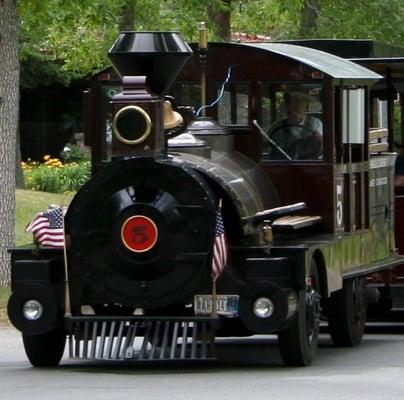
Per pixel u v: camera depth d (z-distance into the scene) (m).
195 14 52.06
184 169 24.55
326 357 28.23
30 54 74.00
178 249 24.62
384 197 32.75
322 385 23.50
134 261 24.70
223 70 28.50
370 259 31.16
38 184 63.88
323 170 27.80
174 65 26.03
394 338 33.00
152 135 24.78
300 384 23.59
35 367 26.50
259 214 25.70
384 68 35.06
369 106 31.38
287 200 27.94
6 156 37.25
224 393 22.41
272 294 24.62
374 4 60.00
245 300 24.75
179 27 51.94
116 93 28.34
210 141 27.16
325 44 36.28
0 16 36.75
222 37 54.62
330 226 27.84
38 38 61.69
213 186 25.16
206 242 24.56
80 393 22.52
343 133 28.50
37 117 86.56
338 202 28.17
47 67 80.12
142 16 51.28
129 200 24.67
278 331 25.23
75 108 86.75
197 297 24.80
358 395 22.30
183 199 24.59
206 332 24.88
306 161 27.88
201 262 24.61
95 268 24.98
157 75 26.05
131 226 24.67
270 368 26.12
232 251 25.17
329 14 60.06
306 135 27.89
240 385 23.44
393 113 35.44
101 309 25.83
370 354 28.88
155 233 24.59
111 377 24.70
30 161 82.06
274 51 28.12
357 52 36.12
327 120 27.73
